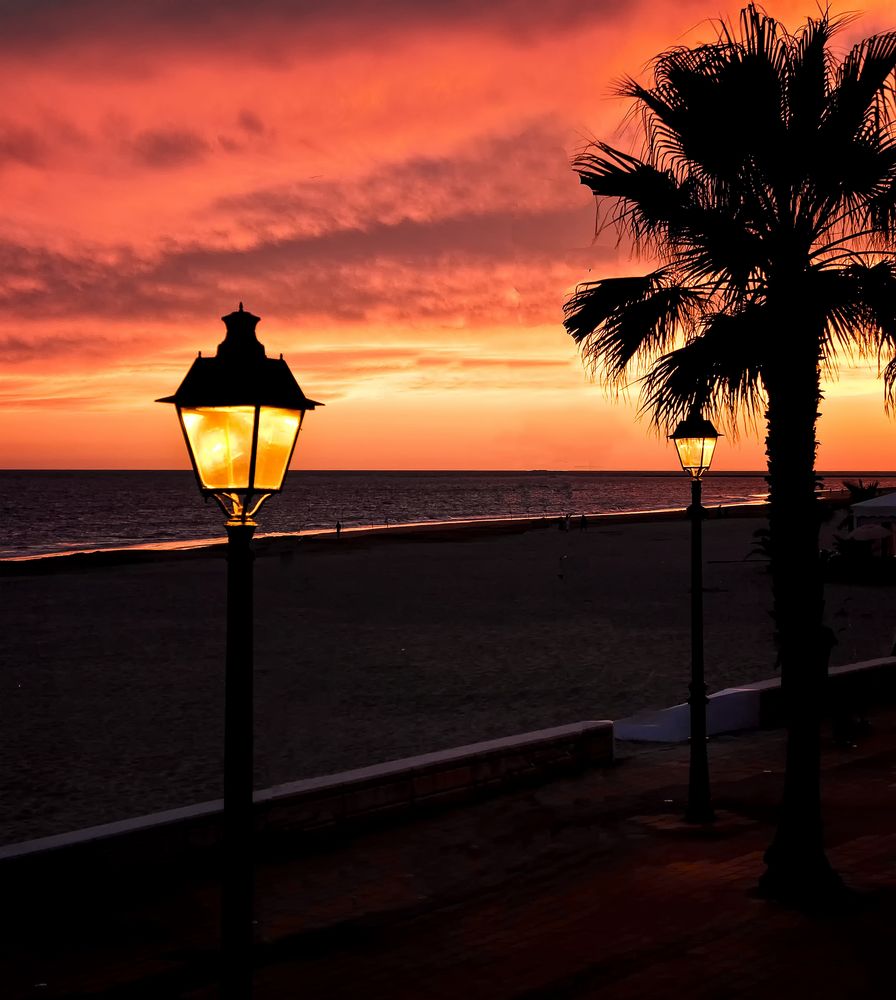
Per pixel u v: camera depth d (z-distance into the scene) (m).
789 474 7.18
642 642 24.33
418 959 6.29
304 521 113.38
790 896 6.97
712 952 6.17
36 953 6.44
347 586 38.97
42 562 51.34
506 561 51.09
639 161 7.67
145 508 149.88
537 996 5.66
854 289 6.78
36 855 7.01
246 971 3.95
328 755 14.09
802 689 7.11
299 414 4.07
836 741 12.55
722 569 44.81
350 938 6.68
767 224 7.35
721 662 21.45
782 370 7.14
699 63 7.33
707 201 7.54
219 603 34.03
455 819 9.49
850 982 5.68
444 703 17.58
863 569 35.62
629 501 193.12
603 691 18.44
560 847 8.58
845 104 7.07
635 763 11.70
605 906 7.09
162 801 11.91
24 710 17.39
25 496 197.12
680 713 13.15
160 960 6.33
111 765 13.62
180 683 19.98
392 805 9.34
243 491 3.93
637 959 6.12
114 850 7.41
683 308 7.57
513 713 16.69
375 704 17.53
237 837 3.97
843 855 8.02
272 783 12.66
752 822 9.20
